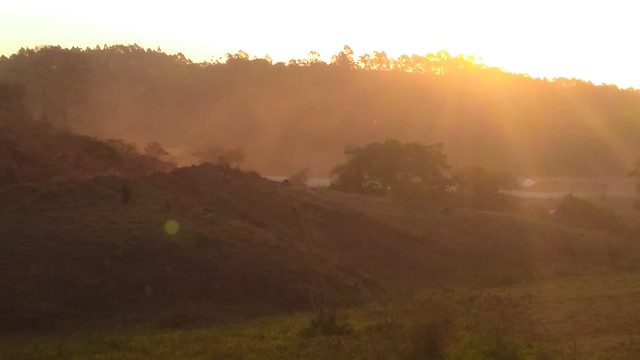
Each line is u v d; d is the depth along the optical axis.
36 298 22.88
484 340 16.39
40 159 35.44
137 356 16.98
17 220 26.80
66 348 18.27
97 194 29.80
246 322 22.83
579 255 41.75
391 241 36.72
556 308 24.12
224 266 26.08
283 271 26.67
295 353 16.86
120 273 24.78
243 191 35.03
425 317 17.05
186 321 22.59
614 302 25.41
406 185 49.78
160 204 30.05
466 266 37.38
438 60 123.00
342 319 20.17
